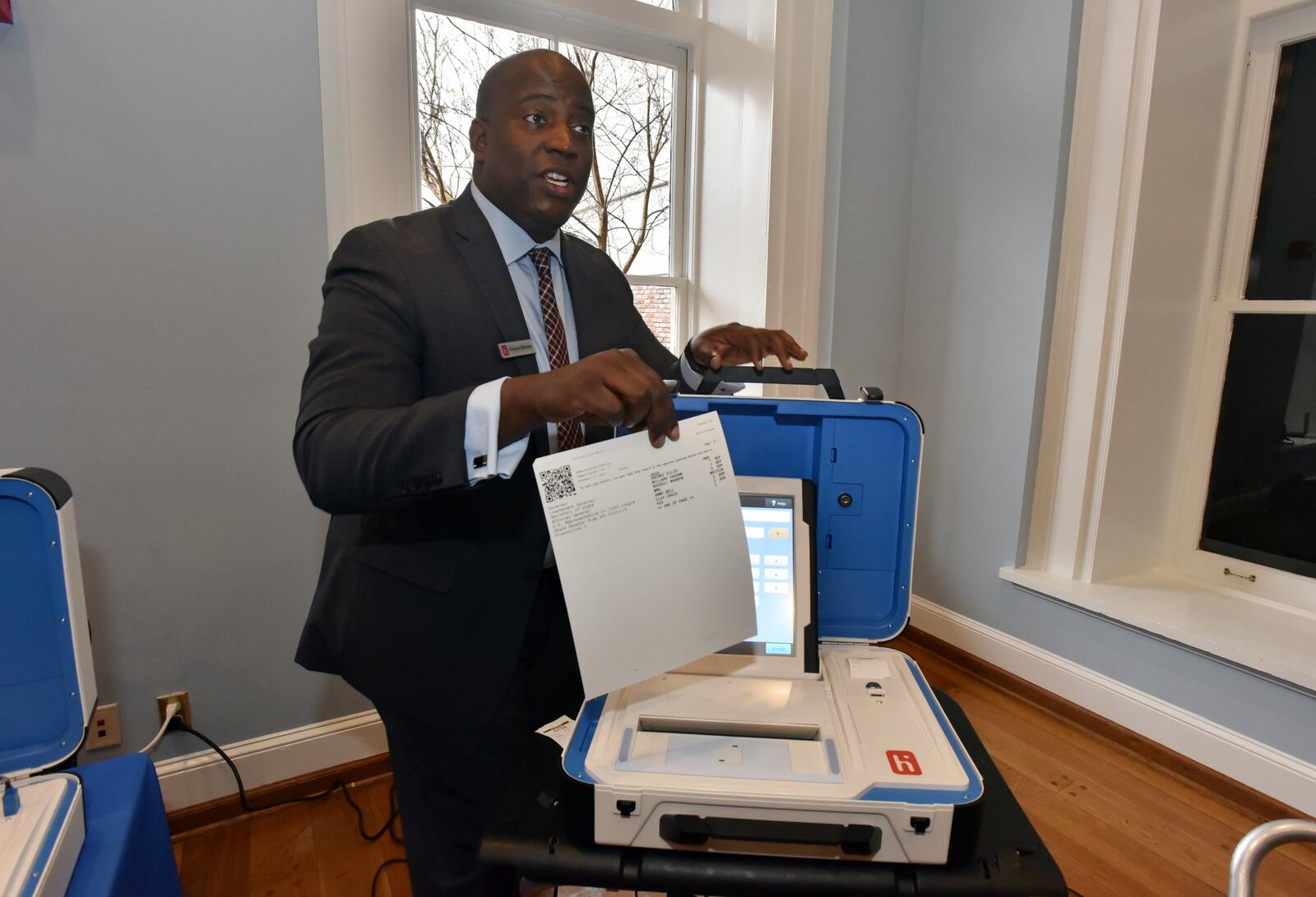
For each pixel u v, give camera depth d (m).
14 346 1.24
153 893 0.79
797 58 1.94
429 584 0.84
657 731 0.63
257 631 1.52
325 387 0.73
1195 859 1.46
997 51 1.95
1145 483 1.96
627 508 0.60
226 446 1.43
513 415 0.62
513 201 0.89
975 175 2.05
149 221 1.31
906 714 0.64
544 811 0.60
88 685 0.71
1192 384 1.96
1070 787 1.69
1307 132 1.69
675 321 2.32
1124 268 1.78
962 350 2.14
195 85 1.31
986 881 0.54
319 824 1.54
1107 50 1.75
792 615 0.70
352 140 1.46
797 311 2.10
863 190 2.13
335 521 0.93
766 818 0.54
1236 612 1.76
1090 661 1.92
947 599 2.29
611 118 2.06
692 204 2.21
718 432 0.63
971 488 2.16
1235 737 1.63
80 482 1.32
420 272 0.82
